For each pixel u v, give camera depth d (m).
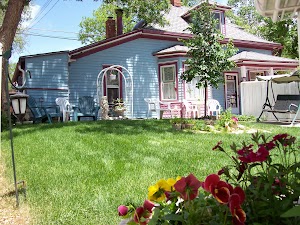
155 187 1.69
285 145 2.04
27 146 6.27
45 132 8.09
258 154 1.78
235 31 20.05
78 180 4.00
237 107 18.05
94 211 3.00
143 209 1.66
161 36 16.44
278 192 1.74
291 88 13.69
